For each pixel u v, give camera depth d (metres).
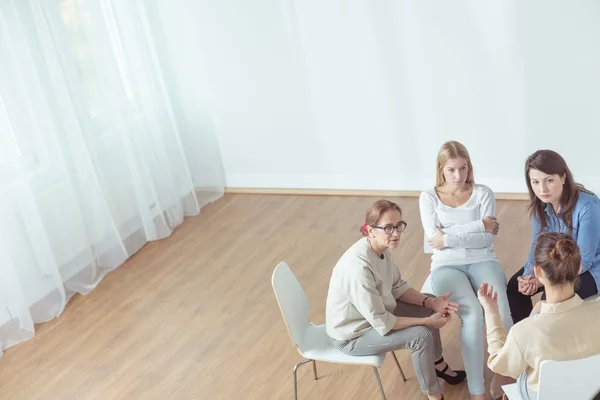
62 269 4.77
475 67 4.80
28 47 4.37
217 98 5.62
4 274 4.26
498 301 3.19
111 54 4.86
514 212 4.86
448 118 5.04
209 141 5.70
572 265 2.29
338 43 5.08
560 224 3.11
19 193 4.37
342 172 5.55
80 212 4.77
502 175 5.08
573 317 2.34
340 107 5.30
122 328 4.36
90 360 4.11
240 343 4.02
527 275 3.18
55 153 4.62
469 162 3.39
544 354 2.36
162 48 5.37
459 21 4.71
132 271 4.98
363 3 4.88
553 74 4.64
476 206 3.39
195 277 4.77
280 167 5.73
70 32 4.69
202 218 5.58
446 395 3.35
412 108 5.10
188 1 5.29
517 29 4.59
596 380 2.29
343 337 3.05
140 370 3.94
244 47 5.36
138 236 5.26
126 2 4.94
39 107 4.49
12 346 4.35
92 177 4.81
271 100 5.48
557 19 4.48
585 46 4.49
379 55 5.00
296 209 5.47
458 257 3.36
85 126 4.76
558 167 2.99
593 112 4.66
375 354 3.05
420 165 5.29
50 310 4.57
